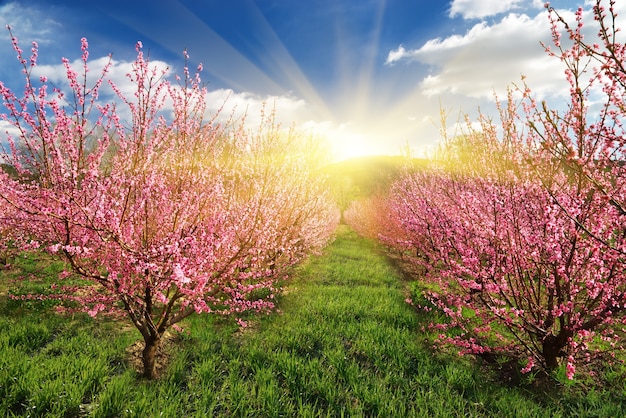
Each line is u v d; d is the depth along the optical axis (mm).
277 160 7230
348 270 10867
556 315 4125
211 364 4500
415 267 11102
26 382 3627
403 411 3703
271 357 4812
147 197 3768
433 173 9414
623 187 3828
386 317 6539
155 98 3729
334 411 3771
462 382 4344
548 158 4348
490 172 5645
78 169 3330
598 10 2531
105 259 3697
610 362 4703
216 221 4199
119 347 4797
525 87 3762
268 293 7629
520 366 4797
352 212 24031
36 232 3910
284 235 7742
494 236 4648
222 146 5438
